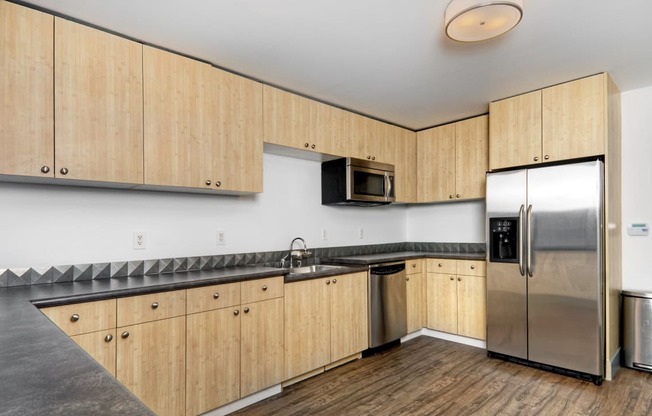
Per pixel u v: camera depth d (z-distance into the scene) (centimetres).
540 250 295
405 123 411
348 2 185
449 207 448
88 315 173
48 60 183
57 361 79
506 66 263
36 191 211
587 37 222
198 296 212
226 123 253
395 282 359
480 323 355
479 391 258
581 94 285
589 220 271
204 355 213
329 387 266
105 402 59
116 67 205
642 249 311
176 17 197
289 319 265
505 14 177
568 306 280
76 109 191
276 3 186
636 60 255
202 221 281
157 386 194
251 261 310
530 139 311
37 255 210
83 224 226
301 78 282
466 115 383
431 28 212
